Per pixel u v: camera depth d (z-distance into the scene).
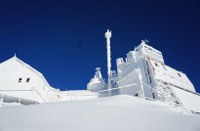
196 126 6.13
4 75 28.94
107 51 37.84
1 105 21.27
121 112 7.96
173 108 10.60
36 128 5.61
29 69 29.92
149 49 32.53
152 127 5.99
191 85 32.97
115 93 32.44
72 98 34.25
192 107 25.91
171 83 28.20
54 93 33.53
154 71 27.61
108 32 39.78
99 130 5.58
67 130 5.50
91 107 8.91
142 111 8.51
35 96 27.73
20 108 8.84
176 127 6.05
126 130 5.63
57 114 7.50
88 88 40.78
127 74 30.41
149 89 25.58
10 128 5.51
